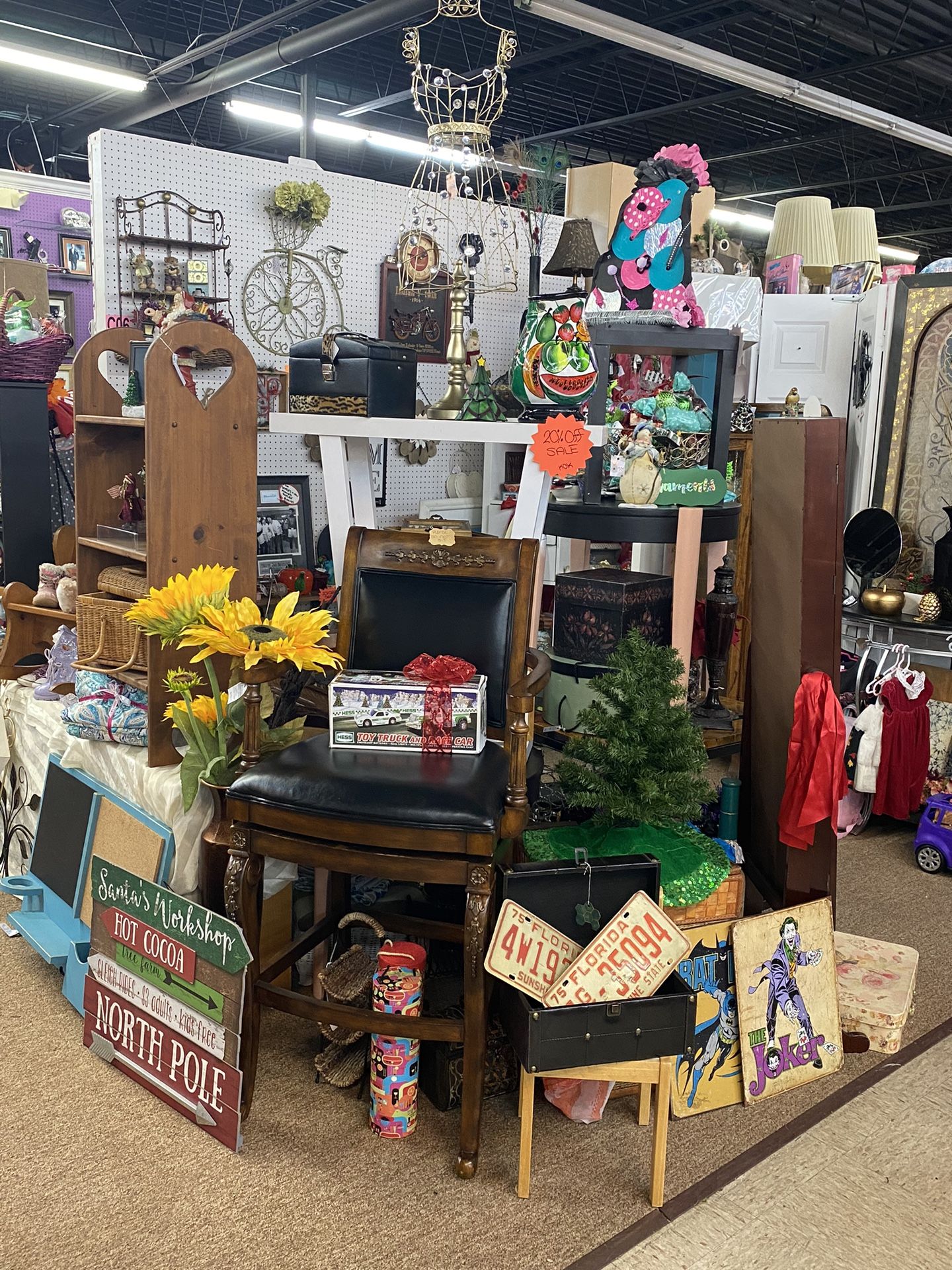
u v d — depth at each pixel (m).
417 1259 1.84
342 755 2.23
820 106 7.38
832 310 5.30
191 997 2.19
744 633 4.87
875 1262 1.87
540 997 2.04
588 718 2.38
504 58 3.18
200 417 2.59
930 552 4.76
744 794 3.01
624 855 2.25
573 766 2.39
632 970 2.05
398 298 4.82
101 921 2.40
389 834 2.00
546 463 2.70
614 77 10.18
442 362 4.99
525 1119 2.00
